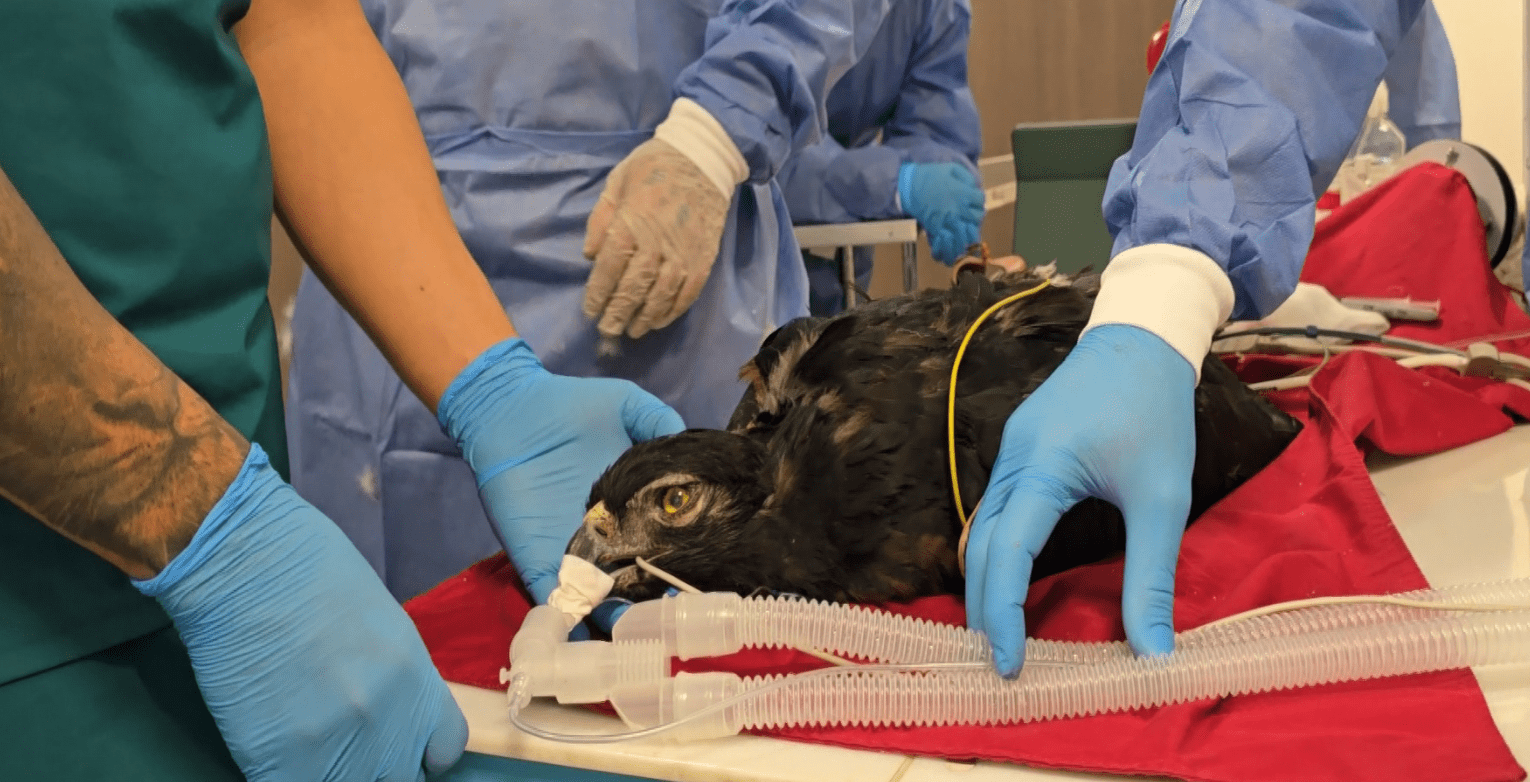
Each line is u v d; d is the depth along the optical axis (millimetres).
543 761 665
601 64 1518
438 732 671
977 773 585
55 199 653
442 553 1646
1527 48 935
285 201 982
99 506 566
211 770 683
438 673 715
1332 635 627
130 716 653
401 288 987
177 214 684
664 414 1002
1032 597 799
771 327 1683
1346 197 1870
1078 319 903
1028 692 627
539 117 1525
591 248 1464
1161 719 606
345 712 650
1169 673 623
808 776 592
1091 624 736
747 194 1669
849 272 2309
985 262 1075
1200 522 874
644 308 1478
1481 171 1425
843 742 622
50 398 528
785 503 786
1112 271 893
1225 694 627
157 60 683
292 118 950
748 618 698
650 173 1462
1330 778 534
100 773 637
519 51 1500
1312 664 619
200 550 611
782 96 1541
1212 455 895
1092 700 625
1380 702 610
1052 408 785
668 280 1446
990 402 826
